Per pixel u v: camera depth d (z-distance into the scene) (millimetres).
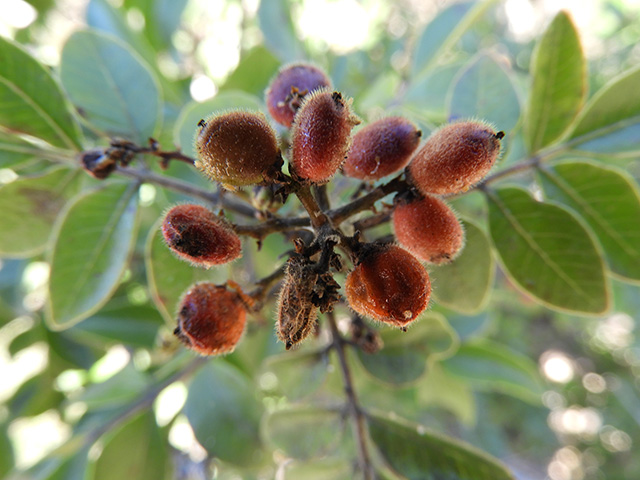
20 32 116
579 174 64
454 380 115
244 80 99
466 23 95
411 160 46
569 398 236
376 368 73
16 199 70
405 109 101
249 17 132
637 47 186
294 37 112
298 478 78
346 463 77
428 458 65
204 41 138
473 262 66
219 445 87
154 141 59
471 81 73
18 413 111
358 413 70
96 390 87
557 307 64
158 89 72
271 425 75
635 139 62
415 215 45
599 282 61
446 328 73
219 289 48
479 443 189
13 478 88
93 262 65
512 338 205
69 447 83
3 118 62
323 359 74
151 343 99
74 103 69
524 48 186
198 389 90
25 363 161
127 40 102
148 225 102
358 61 150
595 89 171
